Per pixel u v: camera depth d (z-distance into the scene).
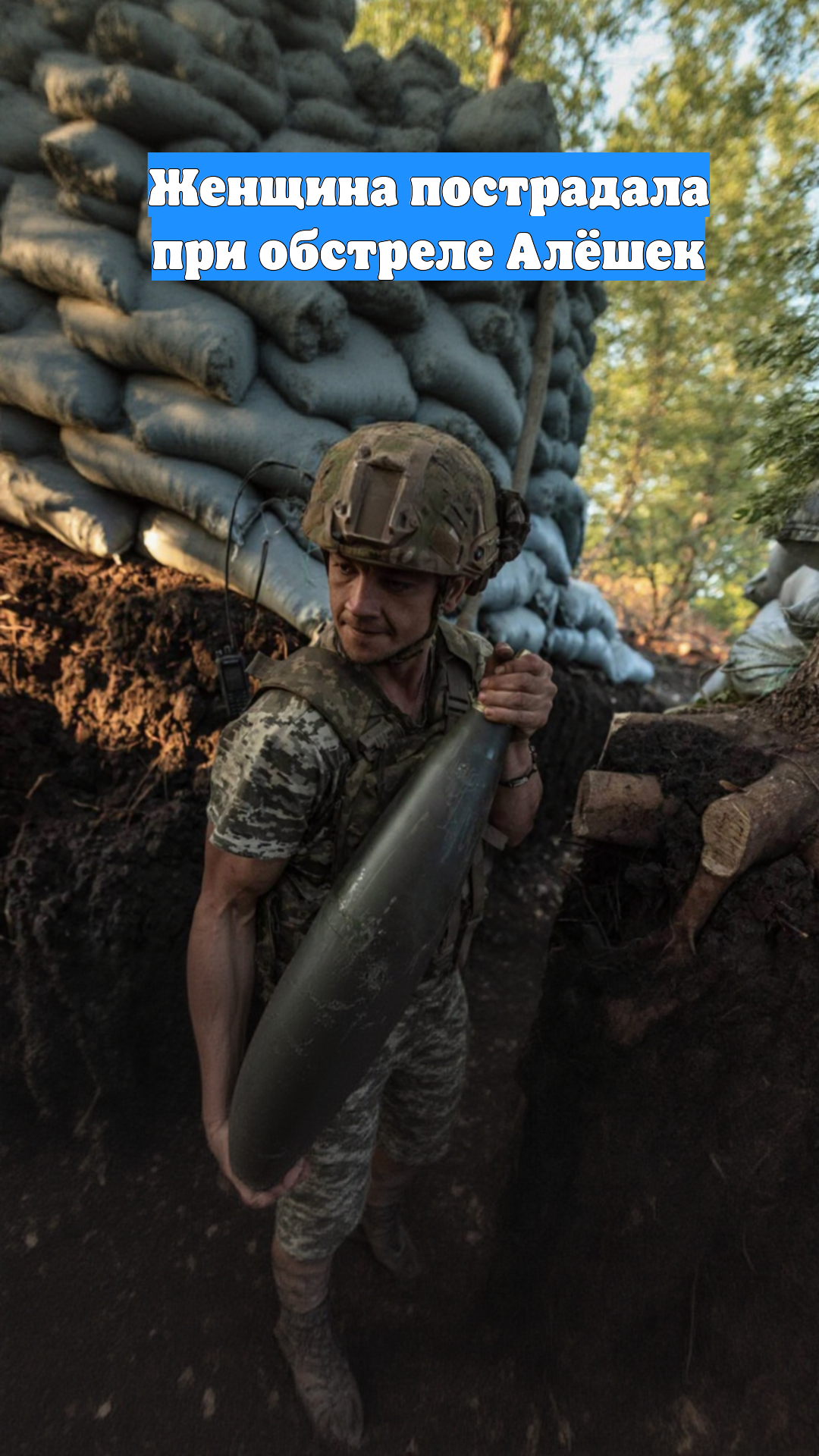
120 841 2.04
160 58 2.13
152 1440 1.45
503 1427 1.49
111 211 2.22
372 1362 1.61
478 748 0.99
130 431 2.35
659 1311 1.39
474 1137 2.14
